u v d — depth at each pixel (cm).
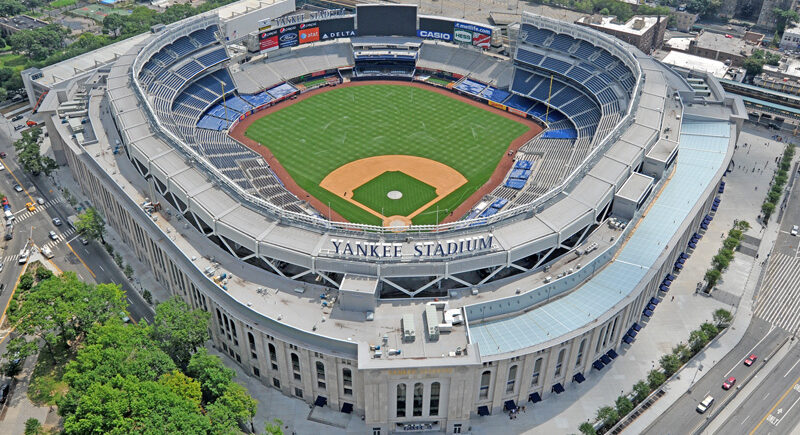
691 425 10712
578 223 11944
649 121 15588
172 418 9331
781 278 13988
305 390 10744
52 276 12925
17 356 11650
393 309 10525
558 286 11188
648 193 13700
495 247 11119
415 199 16350
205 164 13300
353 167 17825
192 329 10975
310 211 15575
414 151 18675
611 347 11738
